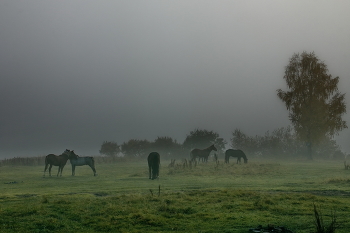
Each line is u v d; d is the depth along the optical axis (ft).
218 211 41.57
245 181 76.74
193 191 57.31
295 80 188.96
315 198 47.75
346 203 45.09
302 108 185.78
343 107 179.83
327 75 182.80
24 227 35.50
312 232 31.76
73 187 71.00
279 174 93.35
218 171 101.24
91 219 38.63
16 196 57.88
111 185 73.26
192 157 147.13
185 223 36.55
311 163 153.07
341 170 104.37
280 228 33.14
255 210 41.93
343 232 31.35
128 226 35.73
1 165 172.96
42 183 81.56
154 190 62.03
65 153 106.22
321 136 184.75
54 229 35.24
